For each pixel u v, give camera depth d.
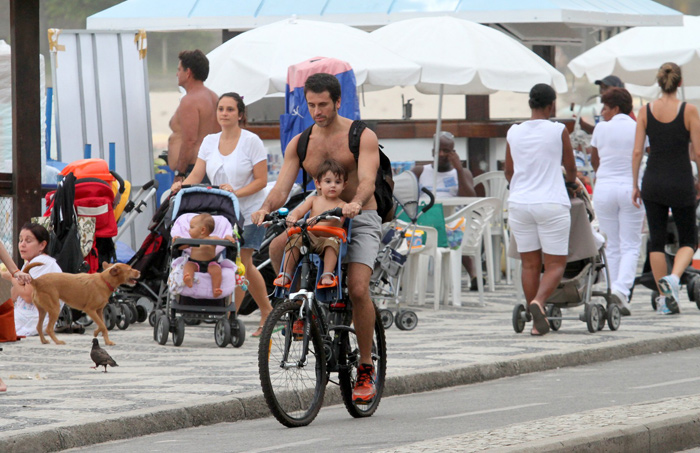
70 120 48.91
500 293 50.44
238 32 65.06
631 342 34.38
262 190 36.19
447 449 19.14
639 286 55.66
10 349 33.47
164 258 37.34
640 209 42.19
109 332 37.78
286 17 55.94
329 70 39.75
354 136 23.80
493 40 47.12
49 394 25.22
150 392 25.44
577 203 36.22
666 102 40.91
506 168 36.56
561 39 65.62
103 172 38.19
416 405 26.03
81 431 21.75
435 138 50.62
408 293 44.69
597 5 57.44
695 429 22.20
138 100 50.16
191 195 34.94
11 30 40.03
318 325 23.61
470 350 32.50
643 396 26.39
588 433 20.31
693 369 31.16
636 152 41.19
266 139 59.47
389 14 55.22
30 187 40.28
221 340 33.97
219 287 33.66
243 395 25.00
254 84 43.81
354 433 22.45
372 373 24.30
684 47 58.75
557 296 36.94
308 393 23.50
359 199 22.98
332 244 23.14
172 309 34.28
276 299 24.03
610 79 48.81
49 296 34.47
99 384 26.67
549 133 35.50
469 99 63.09
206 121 42.81
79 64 49.19
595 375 30.31
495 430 20.98
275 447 21.05
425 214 43.62
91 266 37.66
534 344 33.84
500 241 55.03
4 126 41.16
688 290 44.41
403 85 43.12
